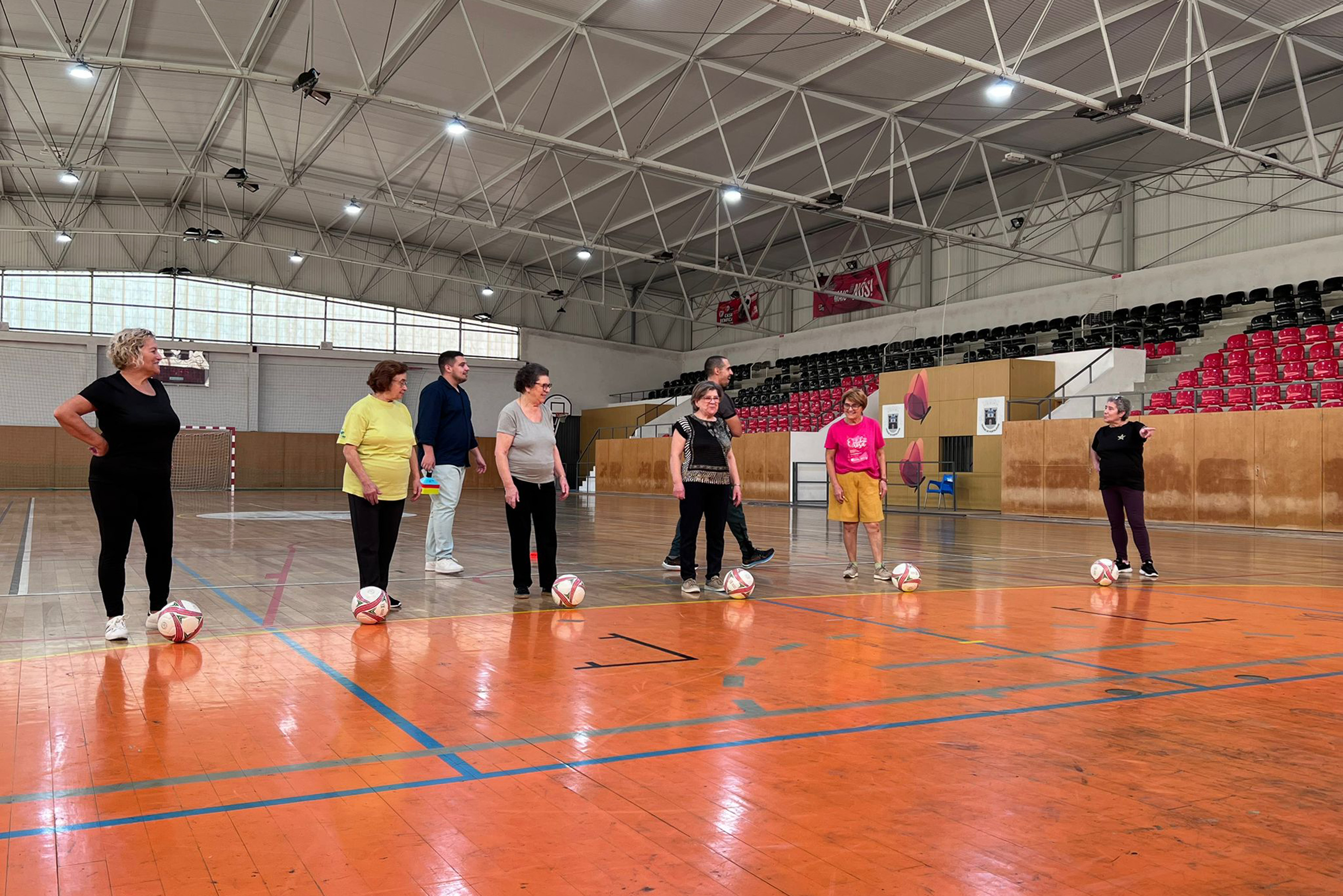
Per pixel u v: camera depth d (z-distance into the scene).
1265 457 13.21
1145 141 18.80
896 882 1.77
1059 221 22.66
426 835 1.99
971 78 16.11
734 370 31.84
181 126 20.58
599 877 1.79
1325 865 1.85
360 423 5.02
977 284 24.64
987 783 2.34
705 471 5.95
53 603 5.39
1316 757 2.57
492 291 30.03
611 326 34.28
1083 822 2.09
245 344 28.42
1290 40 13.98
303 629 4.59
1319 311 16.72
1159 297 20.38
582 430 33.31
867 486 6.61
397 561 7.89
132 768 2.44
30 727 2.82
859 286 28.03
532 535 11.25
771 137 18.11
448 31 15.41
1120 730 2.85
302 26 15.38
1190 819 2.10
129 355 4.14
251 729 2.81
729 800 2.22
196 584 6.32
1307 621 4.95
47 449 26.17
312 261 29.19
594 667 3.73
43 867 1.82
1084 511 15.55
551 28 15.15
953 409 18.95
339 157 22.12
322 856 1.88
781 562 8.12
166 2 14.75
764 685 3.41
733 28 14.87
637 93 17.33
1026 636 4.45
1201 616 5.11
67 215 24.91
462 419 7.06
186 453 27.48
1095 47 14.85
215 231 24.41
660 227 21.97
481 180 21.61
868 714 3.01
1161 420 14.51
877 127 18.55
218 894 1.71
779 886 1.75
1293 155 18.33
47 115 19.53
